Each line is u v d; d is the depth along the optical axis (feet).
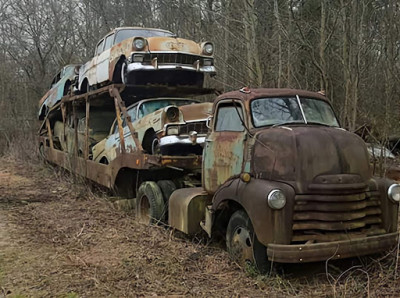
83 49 75.97
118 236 21.86
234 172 17.92
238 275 16.58
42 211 27.73
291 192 15.46
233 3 42.32
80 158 34.63
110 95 28.63
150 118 24.71
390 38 37.99
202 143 23.31
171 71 29.01
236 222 17.43
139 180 26.96
